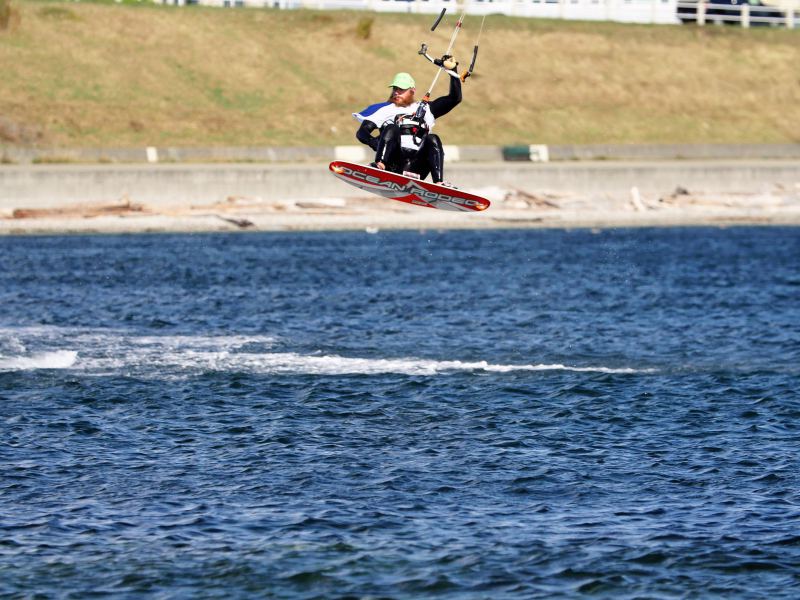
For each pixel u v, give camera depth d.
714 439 69.25
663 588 46.22
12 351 98.44
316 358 96.12
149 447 66.94
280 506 55.84
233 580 46.88
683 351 101.44
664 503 56.44
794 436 69.94
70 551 49.81
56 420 73.31
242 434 70.12
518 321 119.69
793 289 146.25
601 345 104.81
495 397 81.06
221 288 144.75
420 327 115.31
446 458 64.75
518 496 57.62
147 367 91.31
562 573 47.62
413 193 71.44
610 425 72.88
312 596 45.44
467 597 45.31
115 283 148.38
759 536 51.66
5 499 56.69
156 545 50.53
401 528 52.78
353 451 66.19
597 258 182.50
